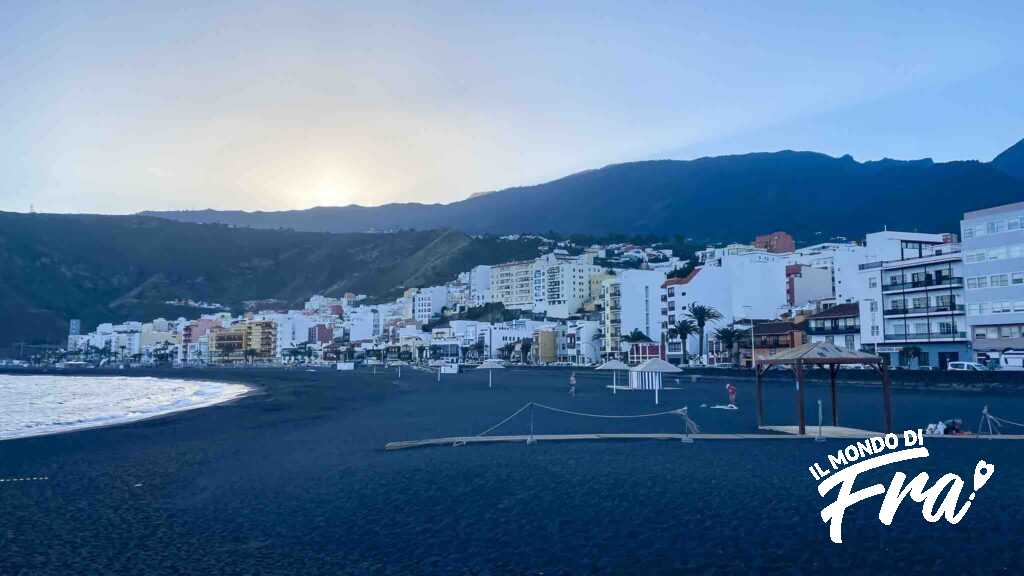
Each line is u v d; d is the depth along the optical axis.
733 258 146.12
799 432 32.59
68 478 25.34
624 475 22.72
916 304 92.38
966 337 85.38
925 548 14.37
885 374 30.95
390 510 18.59
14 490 22.98
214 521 17.94
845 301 125.19
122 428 45.53
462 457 27.36
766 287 144.50
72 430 45.06
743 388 80.12
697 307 129.12
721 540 15.10
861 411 47.22
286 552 14.88
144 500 21.05
